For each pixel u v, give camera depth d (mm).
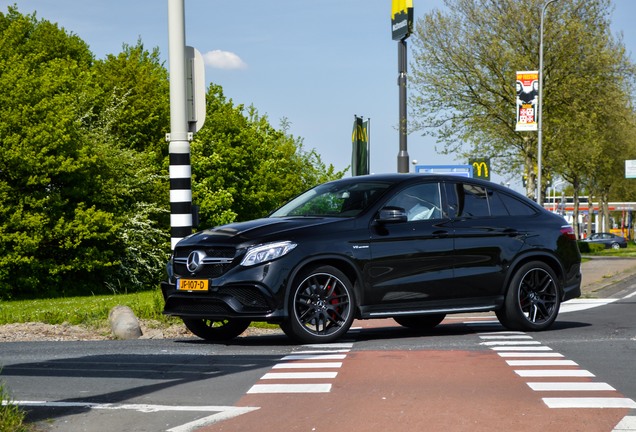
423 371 8117
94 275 48094
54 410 6457
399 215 10664
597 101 42031
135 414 6320
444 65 42719
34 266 44719
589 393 6988
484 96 42656
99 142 48875
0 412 5703
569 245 12047
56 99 45562
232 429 5840
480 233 11375
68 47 54062
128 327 11930
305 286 10359
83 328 12461
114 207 48594
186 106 12773
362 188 11227
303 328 10281
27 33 54688
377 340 10844
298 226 10492
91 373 8211
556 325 12734
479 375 7879
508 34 42438
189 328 11422
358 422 5992
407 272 10852
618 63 42406
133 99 54344
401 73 20656
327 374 7980
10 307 24062
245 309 10164
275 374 8047
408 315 10914
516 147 44312
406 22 20344
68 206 46969
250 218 67062
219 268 10328
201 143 62625
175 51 12688
